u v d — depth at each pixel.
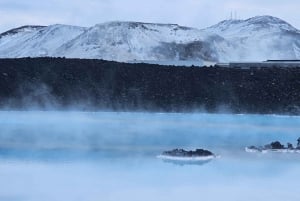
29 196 63.75
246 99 185.38
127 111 176.50
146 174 77.06
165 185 70.38
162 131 125.56
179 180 73.44
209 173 78.50
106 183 70.88
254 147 100.38
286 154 96.81
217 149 100.75
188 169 81.12
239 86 193.88
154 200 63.03
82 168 80.50
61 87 186.50
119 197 64.06
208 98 185.88
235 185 71.06
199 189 68.50
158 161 87.44
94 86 189.75
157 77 199.38
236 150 100.19
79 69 199.62
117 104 180.50
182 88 191.75
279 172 80.00
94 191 66.56
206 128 133.12
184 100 184.62
